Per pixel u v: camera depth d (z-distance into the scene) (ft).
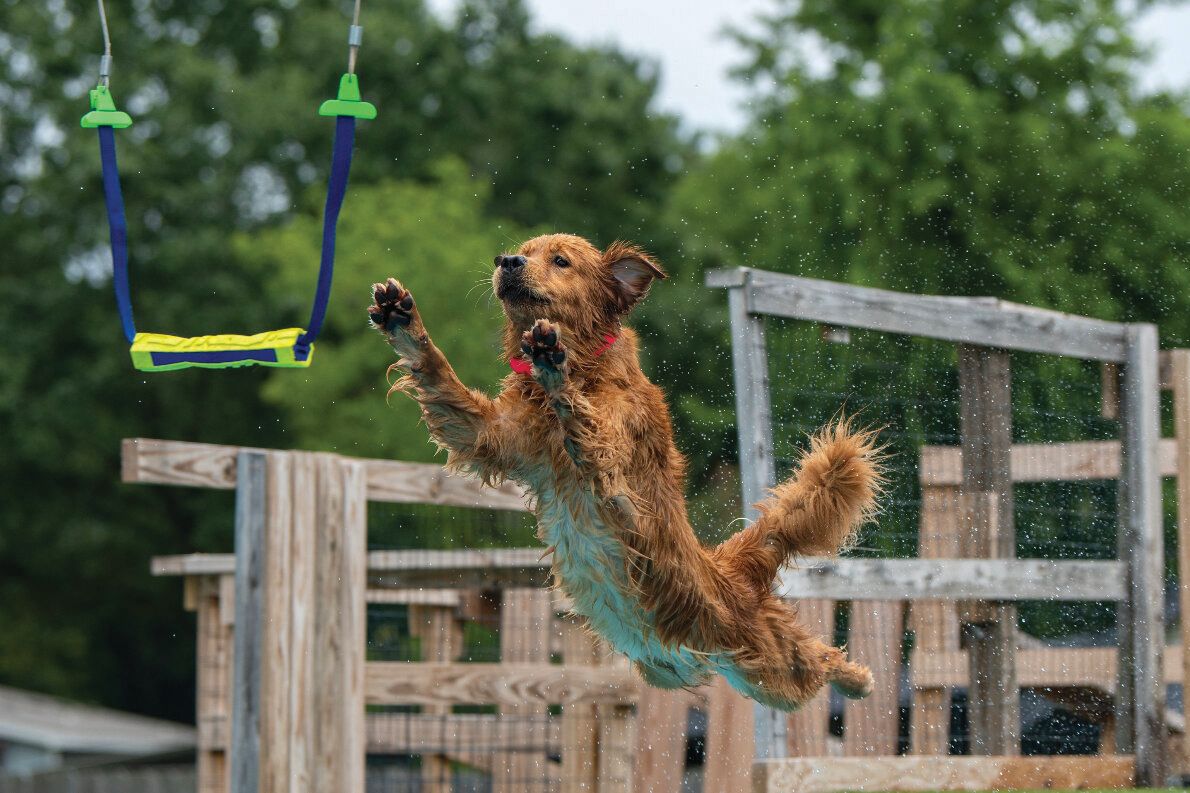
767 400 29.53
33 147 122.31
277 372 94.89
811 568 29.32
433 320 90.07
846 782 28.91
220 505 114.21
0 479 113.70
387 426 90.43
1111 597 33.94
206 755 35.96
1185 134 84.94
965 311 32.73
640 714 33.06
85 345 116.67
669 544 20.68
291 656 28.22
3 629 117.19
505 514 40.22
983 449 34.01
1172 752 34.71
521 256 20.51
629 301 21.18
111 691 127.75
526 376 20.30
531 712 36.94
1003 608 33.47
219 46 125.80
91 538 110.93
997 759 30.78
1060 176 84.58
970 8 92.68
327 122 115.14
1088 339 34.63
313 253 94.73
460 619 38.45
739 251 96.73
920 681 33.68
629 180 123.24
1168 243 82.89
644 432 20.67
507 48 121.19
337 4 124.98
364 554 29.71
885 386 37.24
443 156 116.47
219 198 114.21
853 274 83.30
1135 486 34.63
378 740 35.73
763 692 22.29
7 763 95.71
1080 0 93.66
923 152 84.53
